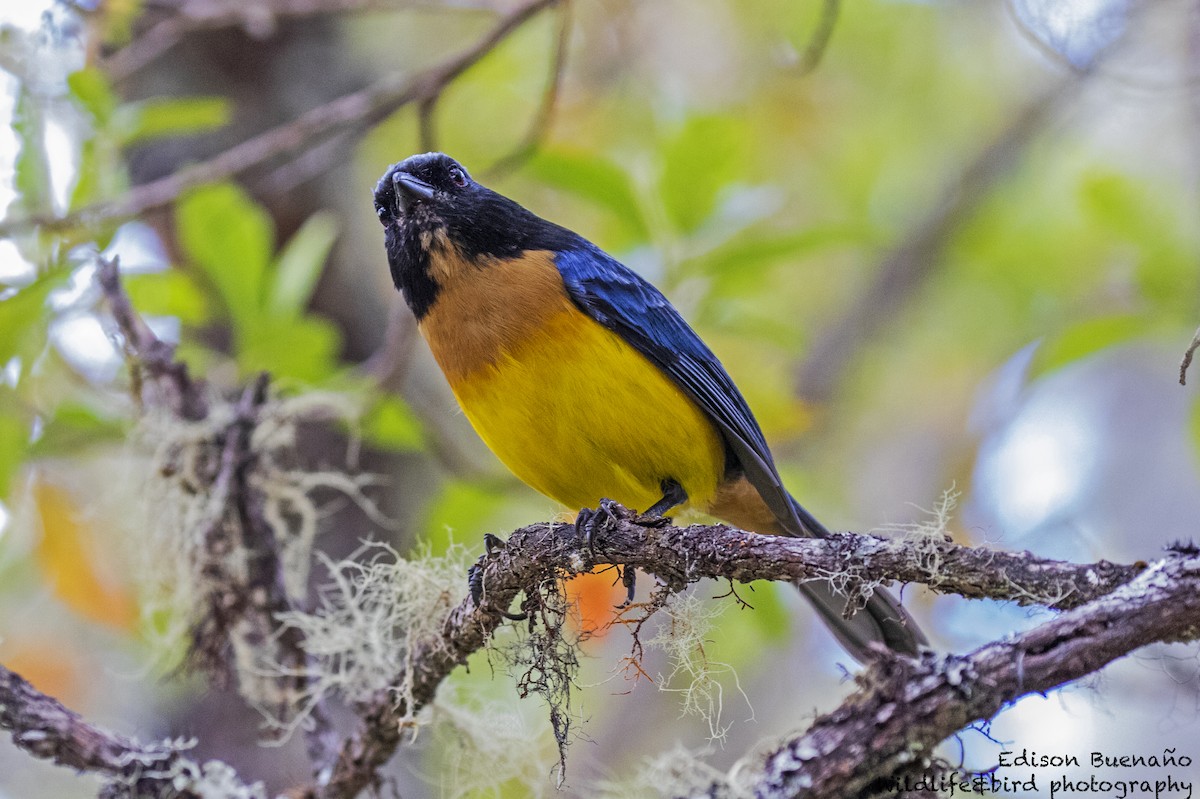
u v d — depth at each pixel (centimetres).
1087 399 1581
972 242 1619
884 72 1705
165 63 1342
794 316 1698
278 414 928
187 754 835
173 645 907
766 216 1206
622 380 872
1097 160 1563
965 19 1684
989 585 580
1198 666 662
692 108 1376
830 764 533
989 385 1609
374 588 807
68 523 1136
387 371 1102
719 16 1645
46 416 1011
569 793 1069
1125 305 1395
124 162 1167
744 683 1345
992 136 1688
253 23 1210
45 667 1247
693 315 1125
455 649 748
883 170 1711
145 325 931
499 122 1652
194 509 883
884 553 600
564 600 726
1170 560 535
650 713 1288
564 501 945
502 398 877
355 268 1369
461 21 1634
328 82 1389
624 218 1138
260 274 1069
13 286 1021
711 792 653
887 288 1678
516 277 883
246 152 1100
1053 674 522
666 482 913
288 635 855
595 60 1627
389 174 970
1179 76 1384
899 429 1630
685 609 688
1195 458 1291
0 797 1308
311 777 820
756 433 988
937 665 536
